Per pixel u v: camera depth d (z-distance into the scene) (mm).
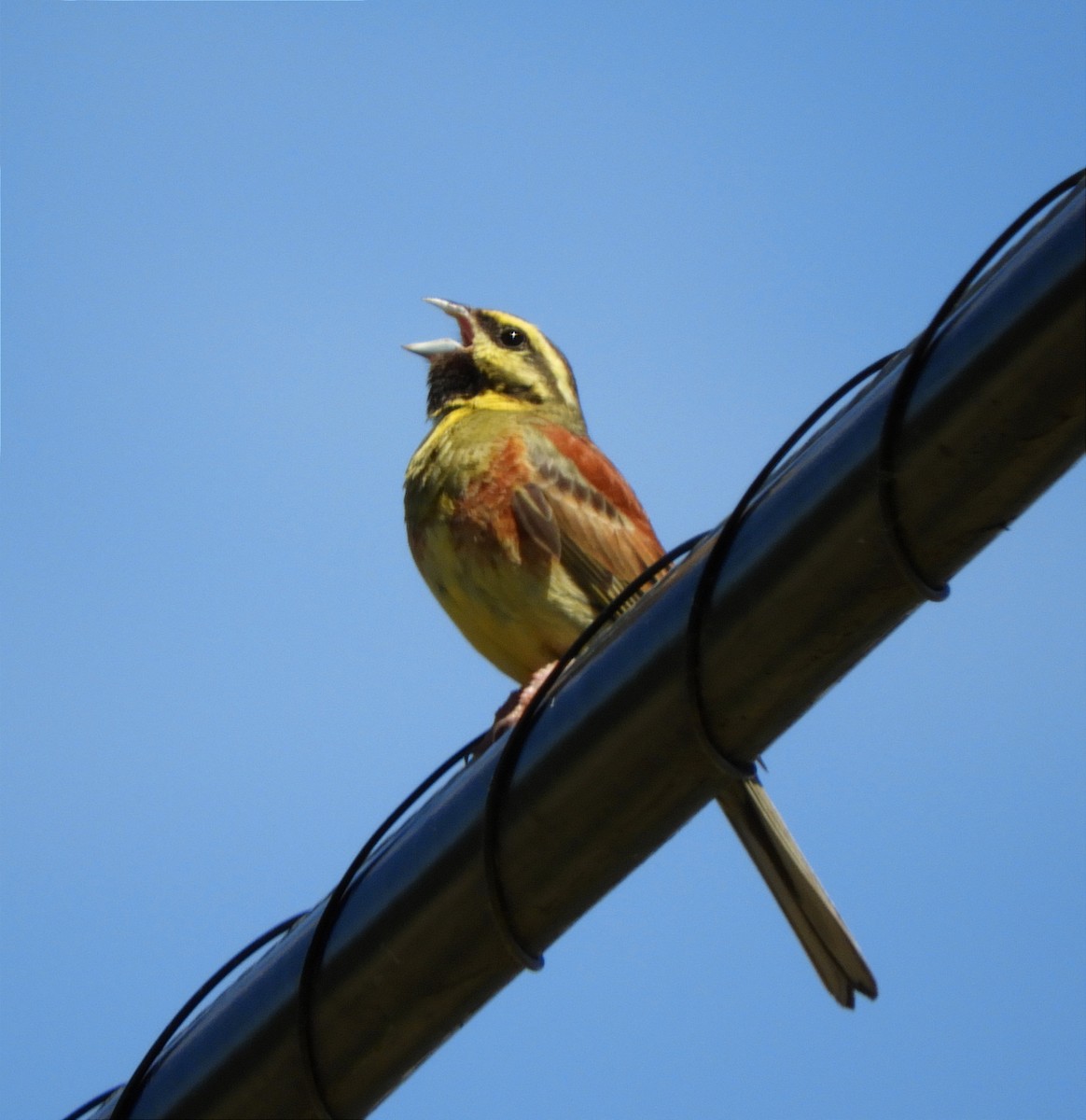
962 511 6199
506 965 7543
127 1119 8328
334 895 7945
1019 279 5961
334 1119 7949
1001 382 5969
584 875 7293
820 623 6562
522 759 7320
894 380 6434
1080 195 5973
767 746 6945
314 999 7867
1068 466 6047
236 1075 8055
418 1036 7754
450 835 7531
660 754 6977
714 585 6801
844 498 6422
